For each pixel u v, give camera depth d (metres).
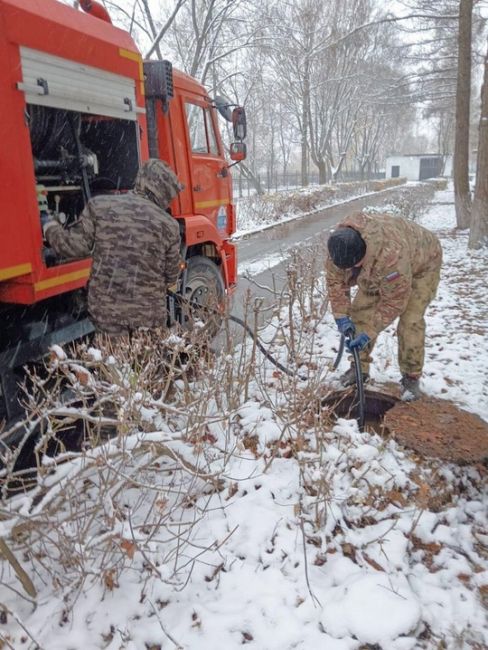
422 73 18.80
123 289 3.21
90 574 2.16
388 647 2.01
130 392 2.37
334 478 2.88
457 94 14.08
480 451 3.28
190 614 2.14
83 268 3.61
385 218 3.54
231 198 6.48
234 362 3.81
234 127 6.07
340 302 3.81
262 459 3.06
